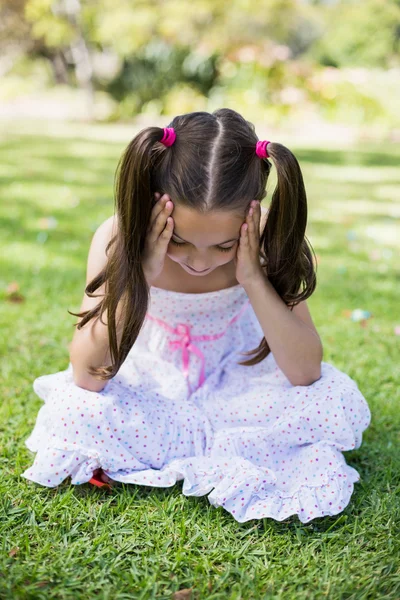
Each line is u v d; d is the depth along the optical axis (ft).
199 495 6.30
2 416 7.80
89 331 6.50
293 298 6.78
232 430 6.66
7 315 10.85
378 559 5.64
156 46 43.39
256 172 6.04
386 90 42.11
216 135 5.85
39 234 15.83
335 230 17.80
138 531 5.94
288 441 6.60
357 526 6.07
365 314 11.11
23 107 56.34
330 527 6.01
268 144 6.00
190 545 5.81
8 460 6.95
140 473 6.42
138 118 45.37
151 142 5.80
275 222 6.30
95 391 6.63
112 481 6.63
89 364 6.52
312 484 6.14
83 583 5.28
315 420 6.46
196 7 41.68
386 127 41.27
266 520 6.18
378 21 67.67
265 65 40.24
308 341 6.77
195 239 5.99
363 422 6.69
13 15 63.26
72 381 6.84
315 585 5.36
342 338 10.38
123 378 7.11
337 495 6.08
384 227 18.40
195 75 43.01
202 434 6.77
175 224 5.98
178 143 5.90
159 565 5.53
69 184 22.86
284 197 6.09
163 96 44.70
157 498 6.40
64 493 6.49
